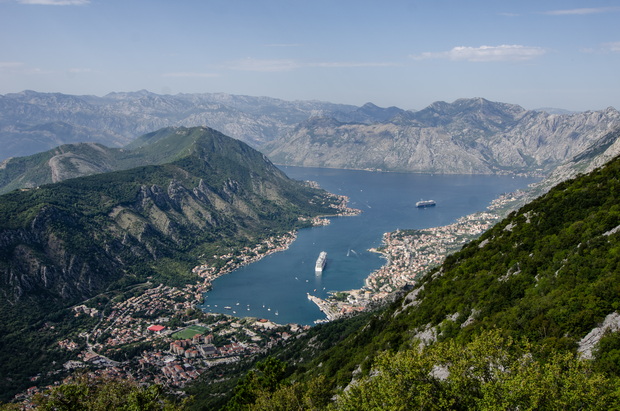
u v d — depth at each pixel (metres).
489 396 54.50
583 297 71.69
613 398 50.03
